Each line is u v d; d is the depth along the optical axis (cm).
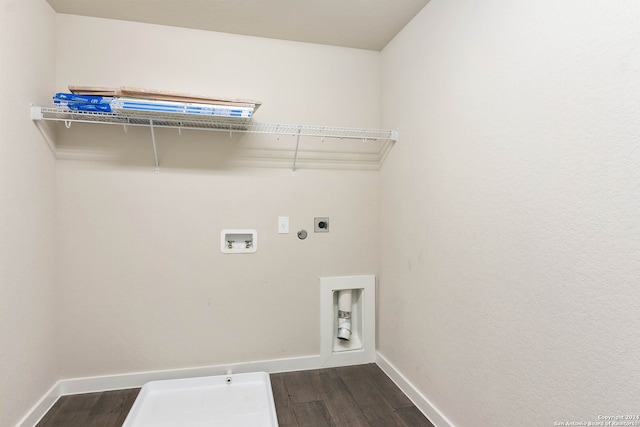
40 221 169
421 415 175
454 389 154
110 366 196
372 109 232
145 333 200
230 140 209
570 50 99
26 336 158
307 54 220
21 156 153
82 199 189
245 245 215
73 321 190
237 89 208
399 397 192
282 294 220
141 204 197
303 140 221
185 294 205
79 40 186
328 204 226
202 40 203
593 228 93
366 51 230
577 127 97
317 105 222
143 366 200
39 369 169
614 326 88
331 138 225
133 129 195
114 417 171
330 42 219
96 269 192
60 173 186
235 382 204
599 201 92
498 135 127
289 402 186
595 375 93
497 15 127
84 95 165
